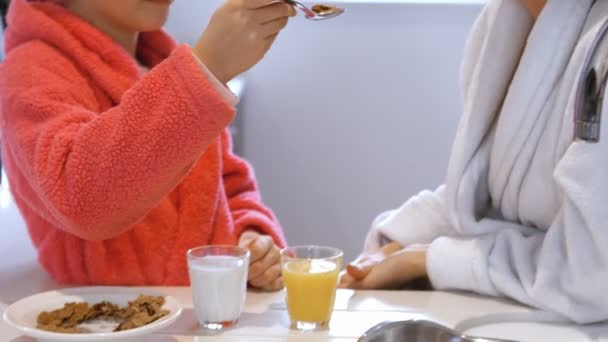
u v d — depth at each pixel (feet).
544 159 3.31
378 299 3.39
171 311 2.89
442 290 3.53
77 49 3.52
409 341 2.81
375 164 7.68
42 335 2.63
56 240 3.54
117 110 2.94
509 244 3.43
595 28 3.06
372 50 7.44
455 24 7.31
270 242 3.64
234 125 7.42
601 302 3.11
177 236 3.69
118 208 3.00
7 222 4.69
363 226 7.80
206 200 3.75
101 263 3.53
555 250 3.19
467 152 3.55
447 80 7.42
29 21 3.54
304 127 7.66
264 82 7.59
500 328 3.16
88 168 2.95
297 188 7.80
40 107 3.21
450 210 3.61
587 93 2.93
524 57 3.25
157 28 3.91
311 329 3.00
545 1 3.29
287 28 7.45
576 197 3.00
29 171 3.17
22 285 3.60
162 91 2.86
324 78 7.54
